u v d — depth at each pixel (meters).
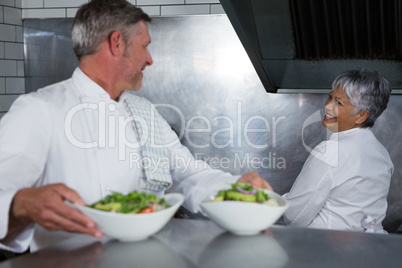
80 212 0.96
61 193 0.95
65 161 1.26
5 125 1.20
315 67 2.23
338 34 2.05
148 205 1.00
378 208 1.76
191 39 2.57
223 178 1.41
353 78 1.75
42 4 2.71
